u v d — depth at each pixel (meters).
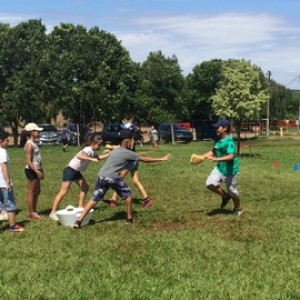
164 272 6.18
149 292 5.47
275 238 7.89
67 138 31.53
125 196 9.03
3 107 39.44
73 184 14.70
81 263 6.57
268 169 19.00
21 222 9.32
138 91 44.28
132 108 44.06
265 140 44.75
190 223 9.07
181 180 15.48
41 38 41.12
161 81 51.91
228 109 28.80
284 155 26.75
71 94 40.03
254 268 6.35
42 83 39.62
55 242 7.71
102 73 40.78
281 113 72.75
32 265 6.50
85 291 5.48
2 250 7.29
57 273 6.16
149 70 51.91
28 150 9.58
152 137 34.53
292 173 17.55
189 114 52.84
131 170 10.54
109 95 40.75
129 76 42.72
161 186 14.11
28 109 39.84
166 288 5.58
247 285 5.68
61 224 9.00
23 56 40.44
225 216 9.64
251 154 27.56
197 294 5.40
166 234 8.16
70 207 9.02
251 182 14.96
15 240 7.91
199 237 7.95
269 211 10.18
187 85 53.59
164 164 20.75
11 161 23.19
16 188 14.13
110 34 42.53
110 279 5.90
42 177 9.74
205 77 52.69
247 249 7.25
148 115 45.50
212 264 6.50
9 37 39.66
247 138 48.03
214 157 9.59
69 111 42.06
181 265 6.45
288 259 6.75
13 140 43.53
